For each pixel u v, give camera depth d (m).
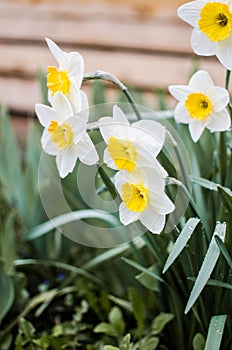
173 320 0.96
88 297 1.05
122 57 1.69
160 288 0.95
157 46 1.68
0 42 1.86
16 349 0.96
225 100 0.80
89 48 1.74
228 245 0.82
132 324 1.07
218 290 0.87
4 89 1.72
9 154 1.18
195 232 0.85
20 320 1.00
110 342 1.00
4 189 1.28
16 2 1.94
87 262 1.16
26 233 1.18
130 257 1.05
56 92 0.78
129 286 1.08
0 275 1.01
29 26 1.86
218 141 0.90
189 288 0.88
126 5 1.83
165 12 1.77
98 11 1.85
